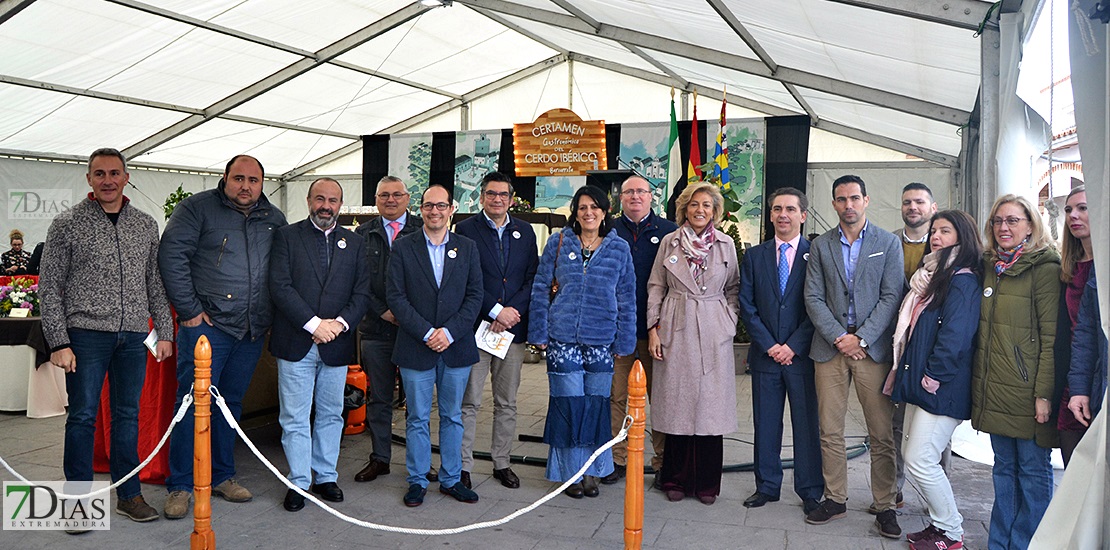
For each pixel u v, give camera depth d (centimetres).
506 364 466
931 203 436
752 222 1245
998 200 340
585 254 448
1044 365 323
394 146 1451
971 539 382
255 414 561
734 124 1256
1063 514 288
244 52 1111
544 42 1341
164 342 407
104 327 381
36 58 980
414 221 502
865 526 401
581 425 441
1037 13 430
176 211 411
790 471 507
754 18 729
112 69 1057
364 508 427
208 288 409
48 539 376
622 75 1418
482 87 1489
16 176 1274
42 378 647
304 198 1686
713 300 438
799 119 1222
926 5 517
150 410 468
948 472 497
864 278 394
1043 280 326
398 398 719
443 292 427
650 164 1315
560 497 449
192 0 918
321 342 420
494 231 462
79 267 381
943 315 348
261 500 439
